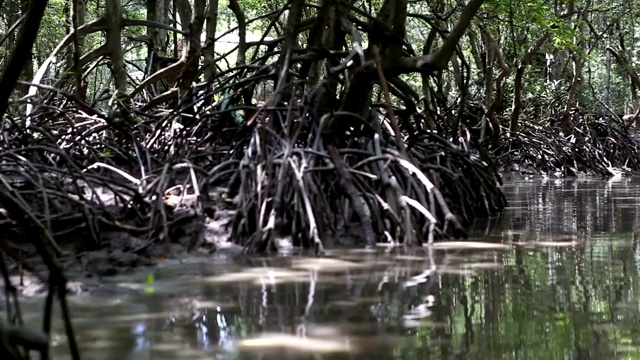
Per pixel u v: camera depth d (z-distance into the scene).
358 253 4.93
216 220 5.28
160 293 3.64
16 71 2.53
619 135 17.03
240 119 7.76
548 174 14.66
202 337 2.85
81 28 9.47
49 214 4.80
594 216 7.04
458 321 3.09
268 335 2.88
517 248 5.10
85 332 2.93
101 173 6.62
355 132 6.60
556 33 12.64
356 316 3.18
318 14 7.48
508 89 17.86
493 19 13.15
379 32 6.93
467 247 5.17
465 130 9.30
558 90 18.64
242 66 7.71
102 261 4.38
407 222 5.39
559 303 3.41
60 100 9.87
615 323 3.04
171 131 7.24
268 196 5.39
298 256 4.79
